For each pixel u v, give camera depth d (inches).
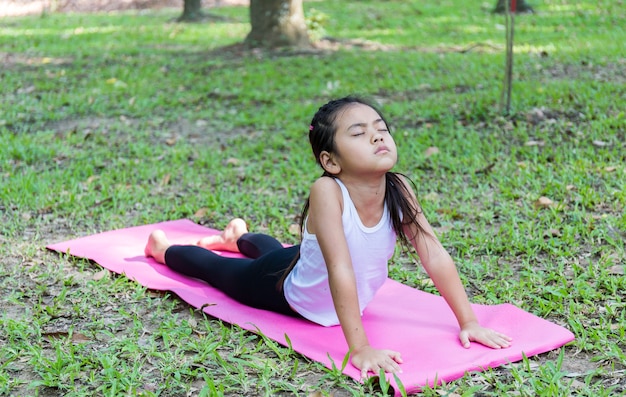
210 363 126.3
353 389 116.2
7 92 369.1
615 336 131.3
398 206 133.3
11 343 133.0
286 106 329.1
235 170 248.4
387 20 606.5
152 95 361.1
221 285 155.1
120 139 288.4
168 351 130.1
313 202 130.0
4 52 494.3
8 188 227.0
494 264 167.9
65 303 152.9
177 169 250.8
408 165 243.0
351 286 124.4
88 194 223.8
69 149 274.5
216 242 177.2
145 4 816.3
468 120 283.1
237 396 116.3
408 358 124.2
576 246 173.2
